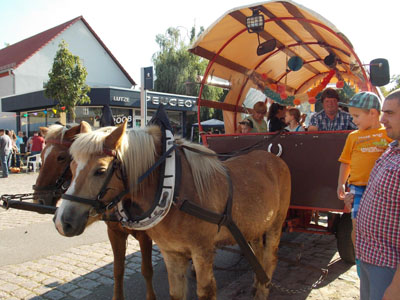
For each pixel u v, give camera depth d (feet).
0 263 14.48
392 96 6.04
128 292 12.22
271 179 10.97
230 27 13.57
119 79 94.17
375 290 6.23
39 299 11.35
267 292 11.15
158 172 8.29
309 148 12.34
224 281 13.28
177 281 8.88
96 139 7.32
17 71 77.41
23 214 23.50
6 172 42.96
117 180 7.56
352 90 17.25
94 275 13.35
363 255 6.49
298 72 21.04
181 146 8.96
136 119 68.13
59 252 15.97
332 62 16.69
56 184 11.73
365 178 8.66
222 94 80.43
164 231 8.12
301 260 15.07
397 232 5.91
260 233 10.40
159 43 85.46
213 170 9.05
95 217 7.47
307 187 12.49
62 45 51.39
